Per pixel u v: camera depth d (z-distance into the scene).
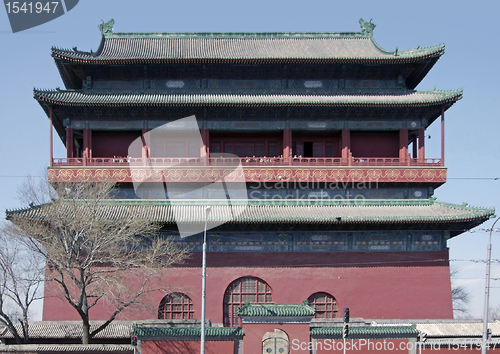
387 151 70.56
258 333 52.97
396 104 66.69
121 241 61.16
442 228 64.06
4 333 56.84
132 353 52.66
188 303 62.16
